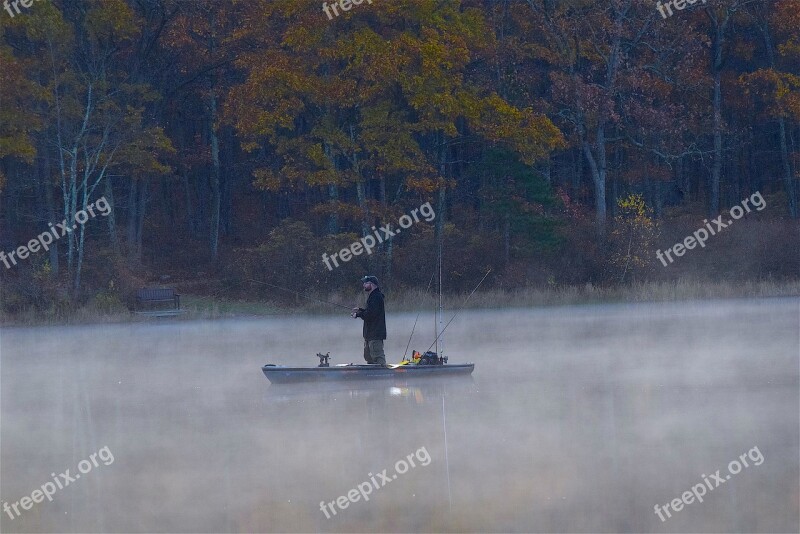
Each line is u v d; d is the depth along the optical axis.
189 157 96.50
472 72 95.19
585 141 94.00
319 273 79.69
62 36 74.19
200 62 91.25
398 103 87.38
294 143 84.44
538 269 83.12
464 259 83.94
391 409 31.66
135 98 84.50
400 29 87.38
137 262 86.12
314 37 81.25
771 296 79.62
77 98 80.38
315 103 84.62
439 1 86.88
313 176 83.62
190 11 85.25
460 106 83.94
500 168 86.50
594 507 19.92
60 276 81.19
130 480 22.94
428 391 35.62
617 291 78.88
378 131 83.25
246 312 75.12
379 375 38.09
